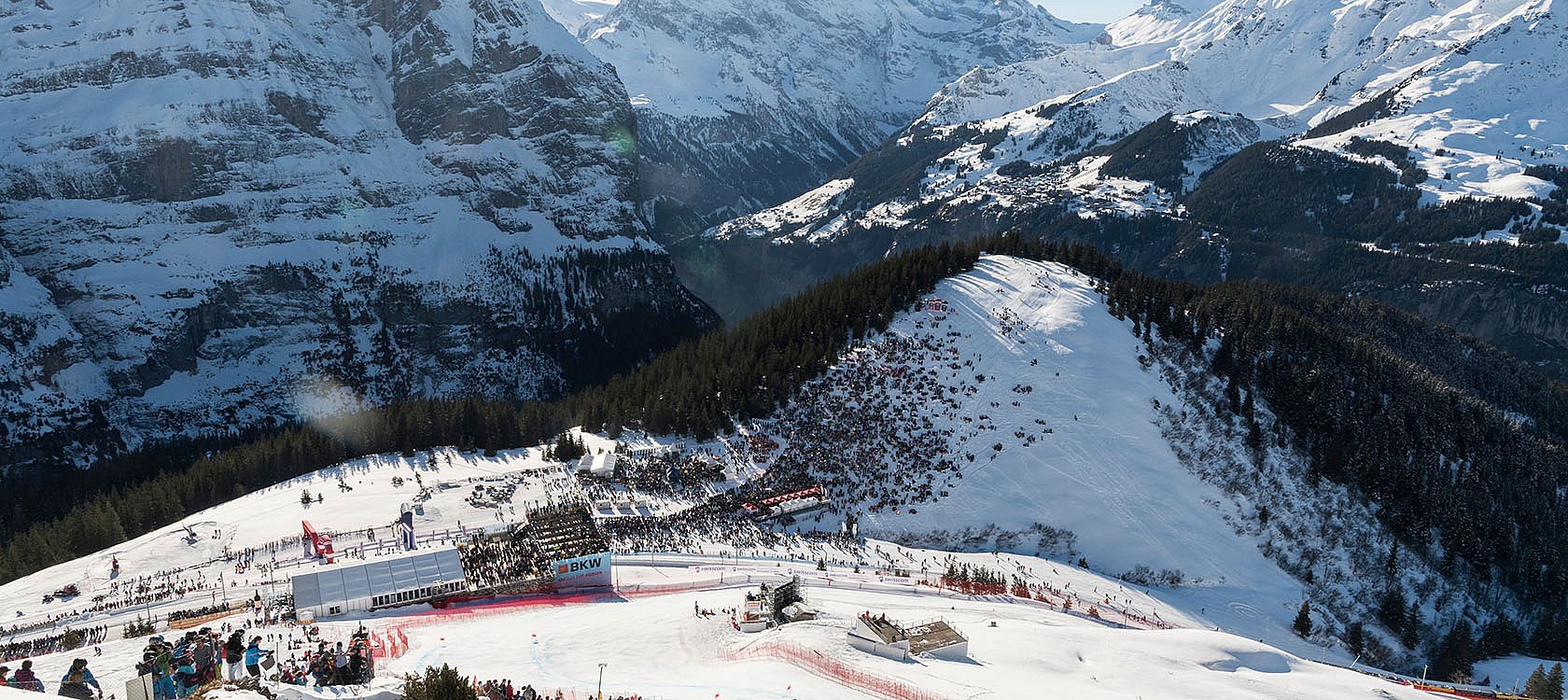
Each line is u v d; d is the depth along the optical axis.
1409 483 166.75
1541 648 143.75
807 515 157.50
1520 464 183.12
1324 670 84.75
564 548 134.00
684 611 94.06
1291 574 153.62
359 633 72.06
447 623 93.00
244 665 63.91
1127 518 159.62
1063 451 170.88
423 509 157.38
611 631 82.75
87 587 131.50
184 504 195.38
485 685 57.69
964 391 187.00
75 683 56.16
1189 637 87.31
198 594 121.31
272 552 140.88
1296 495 167.62
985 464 169.62
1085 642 84.62
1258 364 194.38
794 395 191.88
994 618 108.38
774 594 93.12
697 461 172.38
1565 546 164.00
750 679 65.00
